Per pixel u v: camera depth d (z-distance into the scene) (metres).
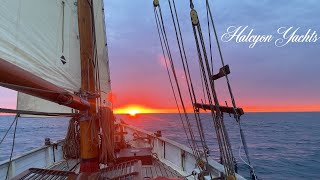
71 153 4.61
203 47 2.32
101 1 7.72
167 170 5.34
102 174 3.49
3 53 2.40
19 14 2.63
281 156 29.27
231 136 37.12
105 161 3.77
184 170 5.35
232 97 2.15
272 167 23.48
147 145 8.02
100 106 4.04
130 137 9.52
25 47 2.72
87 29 3.68
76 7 4.02
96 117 3.67
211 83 2.29
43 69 3.05
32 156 5.69
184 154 5.48
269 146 37.81
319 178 19.98
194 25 2.36
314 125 93.00
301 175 20.94
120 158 5.34
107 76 7.73
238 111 2.13
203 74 2.42
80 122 3.64
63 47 3.57
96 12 7.21
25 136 35.66
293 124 100.25
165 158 6.48
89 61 3.68
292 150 34.03
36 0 2.94
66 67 3.61
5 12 2.43
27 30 2.76
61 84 3.47
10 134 39.25
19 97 4.46
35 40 2.90
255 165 24.16
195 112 2.81
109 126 3.87
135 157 5.47
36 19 2.93
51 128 59.59
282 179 19.64
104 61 7.67
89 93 3.59
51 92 1.83
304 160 26.94
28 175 3.39
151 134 7.84
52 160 6.46
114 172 3.59
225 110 2.30
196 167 4.09
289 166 23.98
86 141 3.60
